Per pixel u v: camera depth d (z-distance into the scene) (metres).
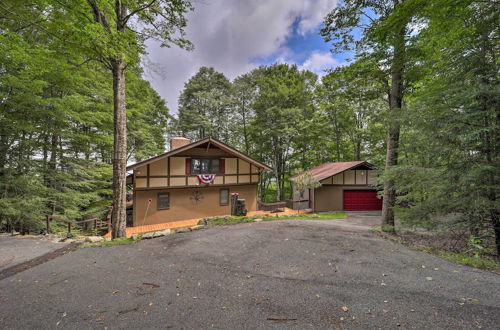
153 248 5.22
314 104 22.17
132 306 2.77
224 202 15.18
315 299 2.85
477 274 3.54
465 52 5.07
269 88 20.81
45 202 9.77
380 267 3.92
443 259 4.33
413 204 7.25
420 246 5.44
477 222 5.02
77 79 9.20
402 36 6.64
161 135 23.59
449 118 5.07
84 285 3.39
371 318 2.41
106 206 13.16
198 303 2.81
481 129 4.33
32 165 9.41
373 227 9.02
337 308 2.63
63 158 10.77
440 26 5.50
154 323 2.41
